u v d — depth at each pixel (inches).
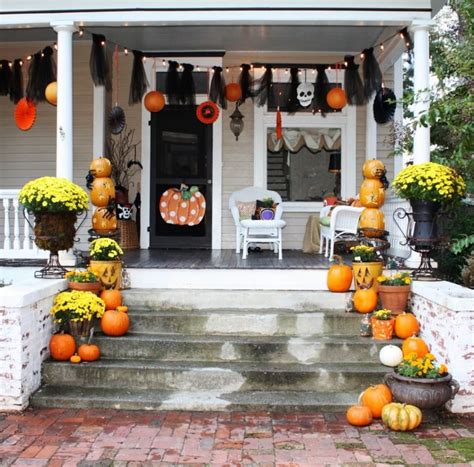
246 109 331.3
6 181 329.7
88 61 324.2
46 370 182.5
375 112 281.9
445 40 274.4
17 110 277.0
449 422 160.9
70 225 212.8
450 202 209.0
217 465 134.5
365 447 143.6
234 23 239.8
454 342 167.6
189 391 177.9
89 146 324.8
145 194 327.9
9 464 134.5
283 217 331.0
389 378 164.1
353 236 267.4
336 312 207.3
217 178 327.9
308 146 331.6
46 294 186.4
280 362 188.4
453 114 194.4
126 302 214.7
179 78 308.3
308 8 235.6
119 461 136.2
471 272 267.0
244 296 214.1
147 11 236.2
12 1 235.6
